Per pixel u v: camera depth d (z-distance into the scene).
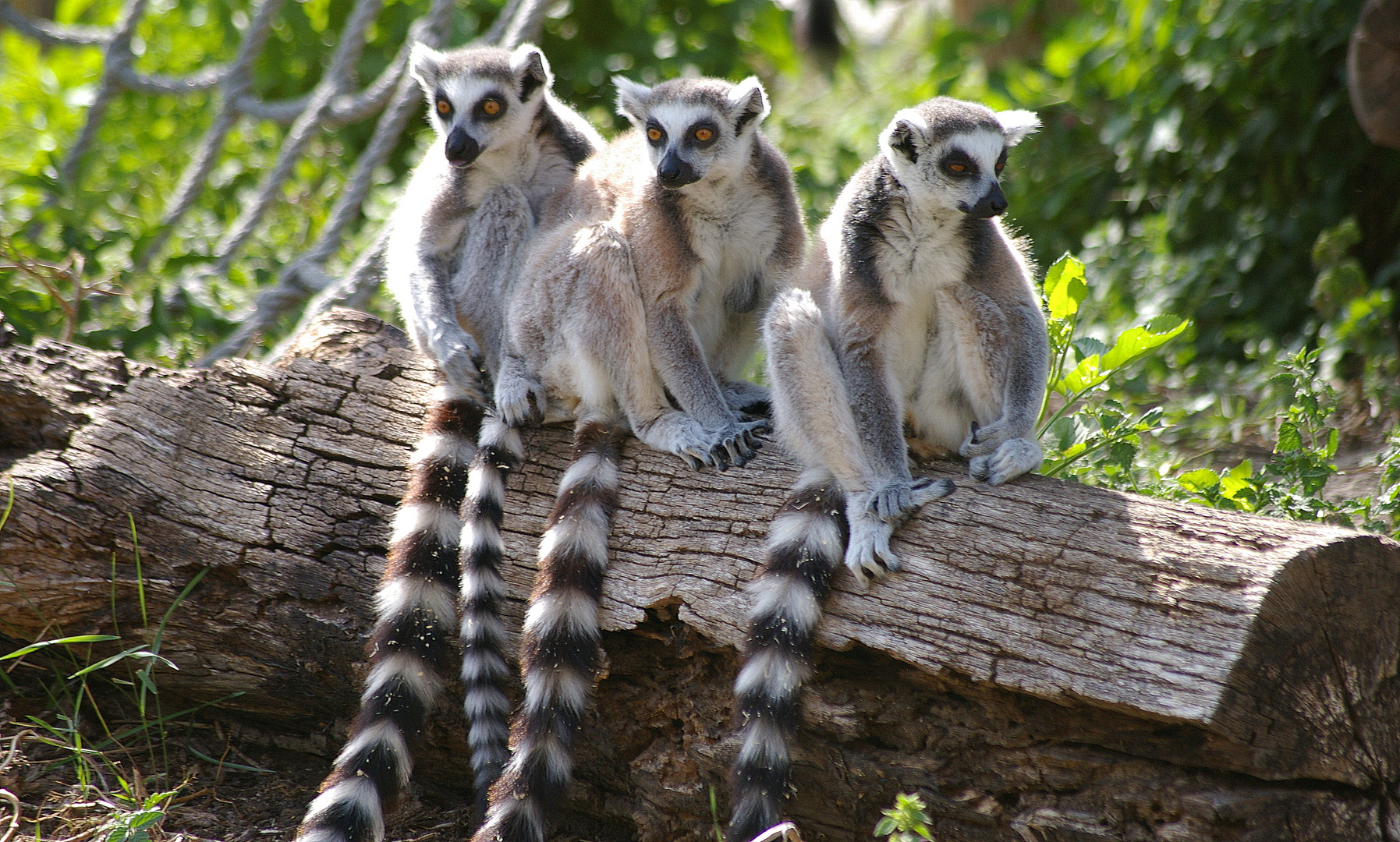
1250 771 5.91
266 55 20.72
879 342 8.30
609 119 20.17
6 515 7.95
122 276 13.79
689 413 8.66
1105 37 17.97
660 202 9.03
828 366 7.79
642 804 7.57
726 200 9.19
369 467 8.65
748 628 6.95
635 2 20.70
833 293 8.52
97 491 8.19
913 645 6.52
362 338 9.51
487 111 10.30
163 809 7.28
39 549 8.08
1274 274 14.55
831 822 7.05
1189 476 8.92
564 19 21.22
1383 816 6.00
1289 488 8.91
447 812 8.20
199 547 8.27
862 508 7.15
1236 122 15.69
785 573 6.98
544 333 9.05
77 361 8.88
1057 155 18.03
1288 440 9.33
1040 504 6.77
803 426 7.70
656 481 7.98
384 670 7.59
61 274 12.09
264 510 8.39
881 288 8.27
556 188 10.80
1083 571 6.32
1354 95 12.41
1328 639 6.06
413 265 10.26
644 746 7.64
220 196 18.83
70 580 8.14
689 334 8.93
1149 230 15.55
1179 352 13.84
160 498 8.32
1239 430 12.13
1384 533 8.40
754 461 7.93
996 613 6.40
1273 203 15.21
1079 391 8.70
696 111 8.98
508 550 8.24
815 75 24.77
